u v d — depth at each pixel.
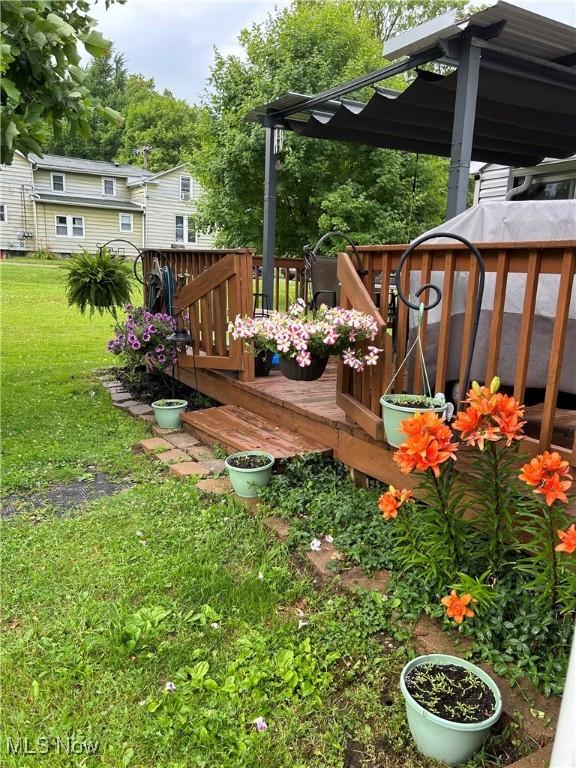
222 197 11.97
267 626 1.99
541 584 1.72
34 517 2.82
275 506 2.80
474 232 2.58
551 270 1.95
